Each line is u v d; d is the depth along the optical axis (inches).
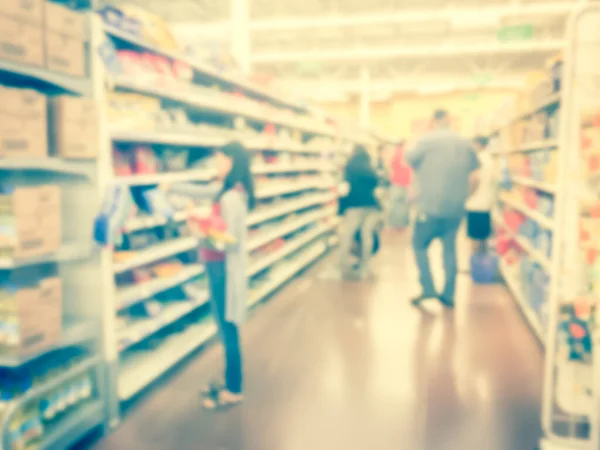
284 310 205.5
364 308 209.0
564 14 383.6
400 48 451.5
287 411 122.0
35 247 91.1
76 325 106.0
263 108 218.7
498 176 305.3
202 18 428.5
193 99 151.0
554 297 105.2
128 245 133.0
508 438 111.0
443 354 157.8
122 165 125.9
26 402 90.7
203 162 168.6
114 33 115.2
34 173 110.3
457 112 633.6
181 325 163.9
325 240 349.4
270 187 232.8
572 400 113.3
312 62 504.1
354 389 133.6
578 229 109.0
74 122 99.8
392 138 569.9
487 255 255.3
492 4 402.0
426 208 201.2
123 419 118.4
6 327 89.2
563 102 104.3
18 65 89.2
